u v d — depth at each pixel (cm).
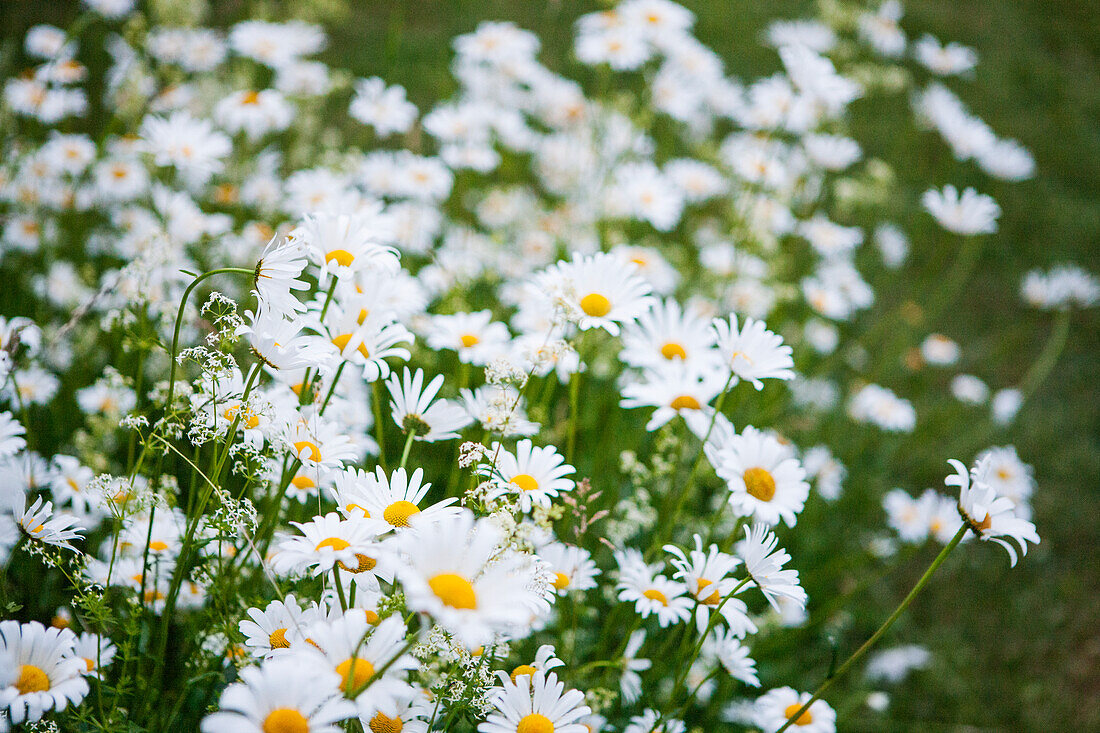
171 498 193
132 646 185
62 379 296
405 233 377
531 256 416
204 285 322
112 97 414
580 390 349
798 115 449
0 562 198
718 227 505
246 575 203
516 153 496
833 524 404
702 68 483
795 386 429
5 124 356
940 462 462
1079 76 902
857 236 464
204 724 124
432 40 669
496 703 162
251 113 377
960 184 700
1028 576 414
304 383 192
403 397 201
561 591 203
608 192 432
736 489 205
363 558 158
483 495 165
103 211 380
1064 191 730
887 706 339
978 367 543
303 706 129
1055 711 355
